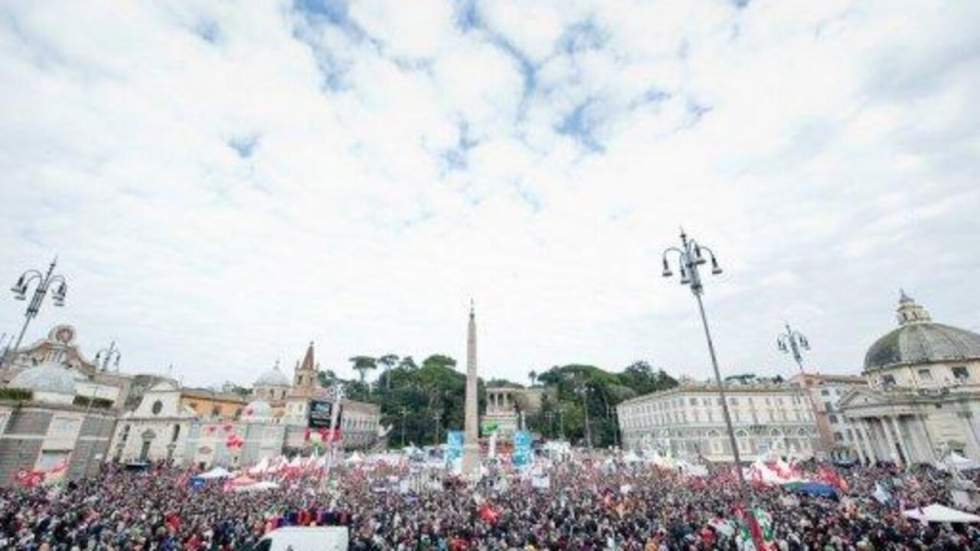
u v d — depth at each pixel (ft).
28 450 136.46
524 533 76.64
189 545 69.46
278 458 172.86
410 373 428.56
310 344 337.11
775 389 302.25
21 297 88.58
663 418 311.68
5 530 72.13
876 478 147.02
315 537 69.41
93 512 87.20
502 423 385.50
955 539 64.85
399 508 105.09
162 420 255.09
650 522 83.82
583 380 384.47
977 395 217.36
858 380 328.70
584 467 205.87
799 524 77.41
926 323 259.60
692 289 64.95
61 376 154.30
